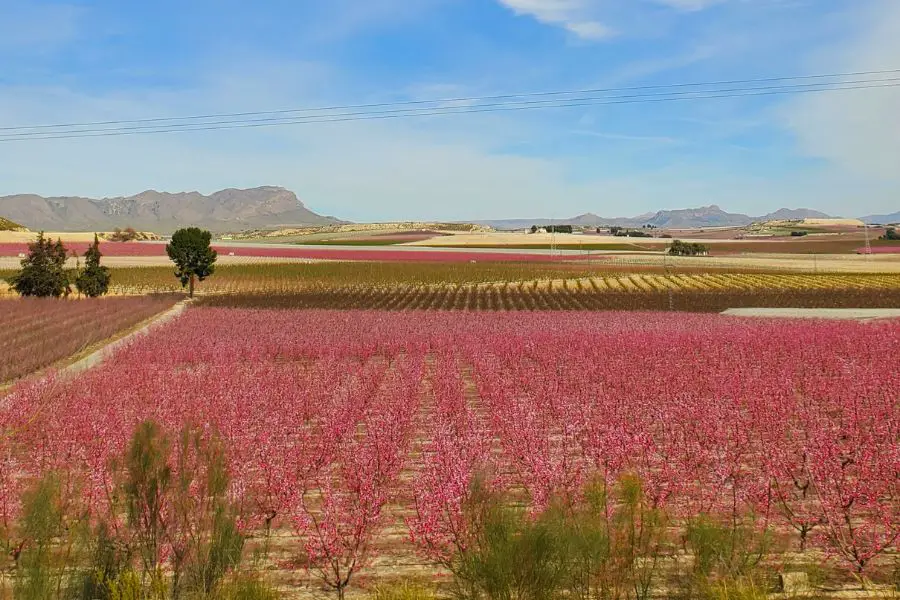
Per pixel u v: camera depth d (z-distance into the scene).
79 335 33.03
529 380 20.03
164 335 33.62
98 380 19.55
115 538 7.47
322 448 12.49
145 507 7.35
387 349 28.50
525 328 35.44
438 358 26.05
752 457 12.16
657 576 7.60
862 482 9.40
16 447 12.81
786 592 7.12
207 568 6.99
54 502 8.30
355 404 16.27
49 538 7.50
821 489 9.41
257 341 30.97
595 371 20.70
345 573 8.28
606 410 14.77
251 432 13.87
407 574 8.21
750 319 40.75
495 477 9.98
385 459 11.19
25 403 15.26
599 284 72.44
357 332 34.94
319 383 20.03
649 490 9.83
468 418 14.63
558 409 15.40
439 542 8.10
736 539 7.46
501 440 13.60
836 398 15.66
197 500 8.24
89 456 11.70
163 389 18.16
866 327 31.55
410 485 11.14
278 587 7.72
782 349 25.11
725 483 10.16
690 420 13.82
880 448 11.15
